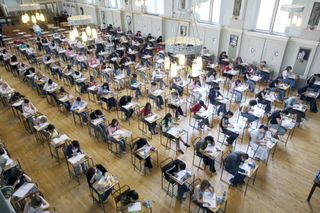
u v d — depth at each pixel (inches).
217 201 306.8
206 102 598.9
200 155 396.8
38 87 649.6
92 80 619.5
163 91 587.2
